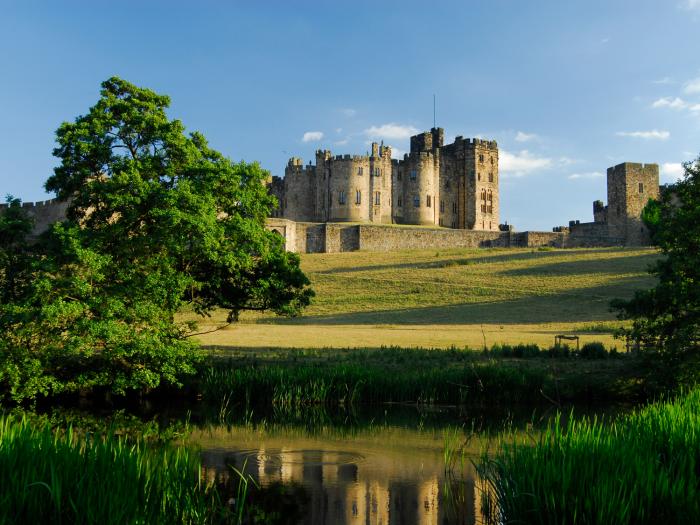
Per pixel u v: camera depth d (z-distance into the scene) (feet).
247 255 98.63
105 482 39.86
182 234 89.15
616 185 389.80
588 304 209.15
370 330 170.09
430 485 57.72
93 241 88.07
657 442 48.16
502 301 223.92
